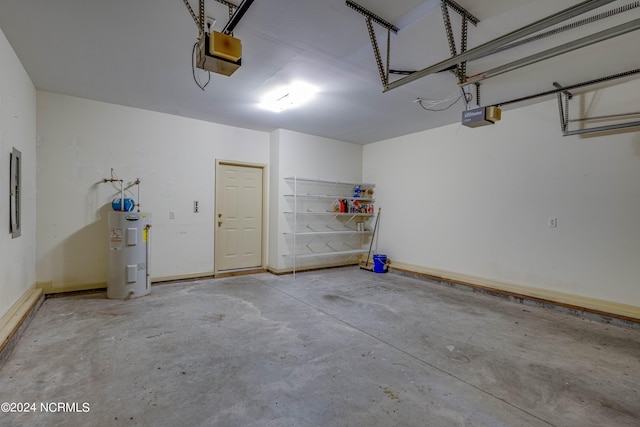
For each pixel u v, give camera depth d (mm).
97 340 2650
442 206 5145
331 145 6121
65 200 3920
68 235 3939
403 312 3508
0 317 2553
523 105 4102
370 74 3230
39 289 3598
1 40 2502
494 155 4477
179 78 3379
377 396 1938
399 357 2451
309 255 5477
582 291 3656
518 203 4211
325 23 2363
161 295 4012
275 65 3033
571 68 3002
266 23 2357
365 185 6434
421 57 2875
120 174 4258
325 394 1948
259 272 5559
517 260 4223
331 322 3172
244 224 5496
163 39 2615
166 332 2846
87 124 4035
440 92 3668
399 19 2314
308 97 3869
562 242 3814
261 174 5691
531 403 1894
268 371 2209
